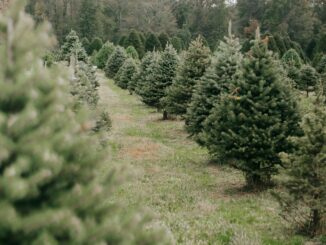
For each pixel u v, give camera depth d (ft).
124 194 50.57
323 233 38.45
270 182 56.34
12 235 13.20
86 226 14.39
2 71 13.89
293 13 298.15
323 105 39.58
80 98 51.49
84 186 15.29
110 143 79.56
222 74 71.10
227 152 51.55
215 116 55.06
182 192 52.70
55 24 296.92
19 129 13.37
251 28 257.14
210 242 36.76
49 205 14.34
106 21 344.69
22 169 13.03
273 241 37.17
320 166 37.06
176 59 114.32
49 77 14.90
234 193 53.21
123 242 14.67
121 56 217.77
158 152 75.61
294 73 142.31
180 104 89.20
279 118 51.88
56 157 13.56
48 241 12.66
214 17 331.98
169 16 337.93
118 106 136.87
